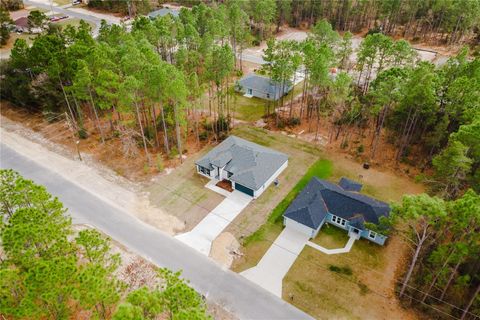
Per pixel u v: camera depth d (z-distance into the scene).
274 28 104.06
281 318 30.41
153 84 42.72
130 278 33.75
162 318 27.94
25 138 56.28
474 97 41.06
